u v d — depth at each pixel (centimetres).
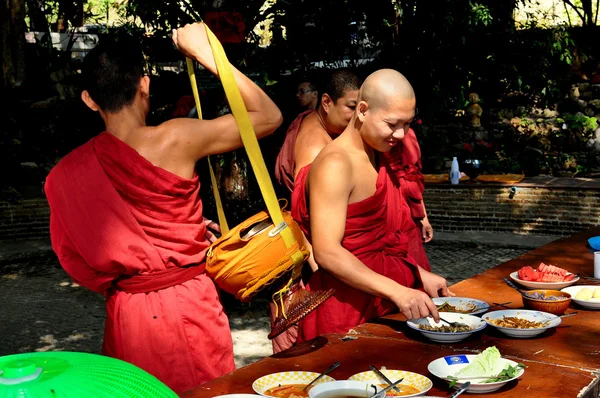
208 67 313
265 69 979
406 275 361
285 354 296
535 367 276
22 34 1481
